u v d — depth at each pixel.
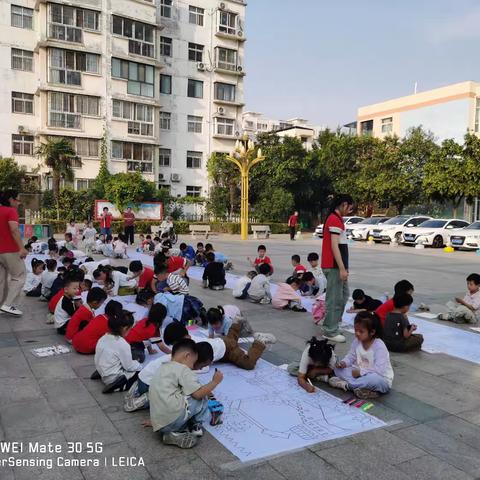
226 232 29.73
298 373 4.52
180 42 32.72
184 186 33.50
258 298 8.16
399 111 41.53
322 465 3.07
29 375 4.55
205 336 5.88
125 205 26.17
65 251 11.95
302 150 34.75
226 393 4.21
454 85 37.47
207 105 34.16
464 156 25.95
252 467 3.03
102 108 28.31
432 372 4.90
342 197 5.97
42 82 26.44
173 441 3.26
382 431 3.56
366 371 4.27
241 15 35.44
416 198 32.09
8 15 26.70
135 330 4.96
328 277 5.97
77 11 27.16
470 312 6.94
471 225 21.77
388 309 5.75
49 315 6.58
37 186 27.55
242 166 25.11
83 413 3.75
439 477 2.96
